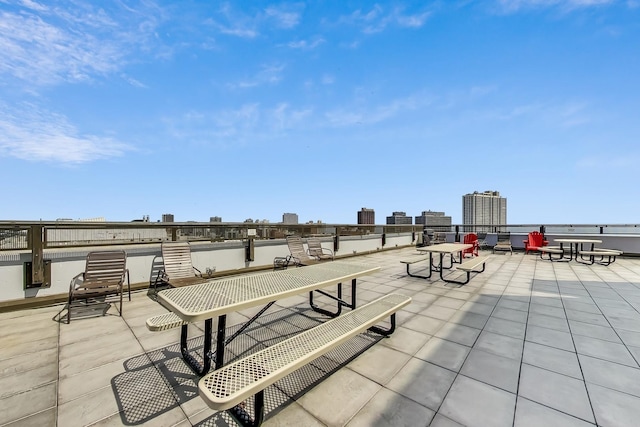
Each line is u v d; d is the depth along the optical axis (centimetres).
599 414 173
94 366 228
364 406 181
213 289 237
